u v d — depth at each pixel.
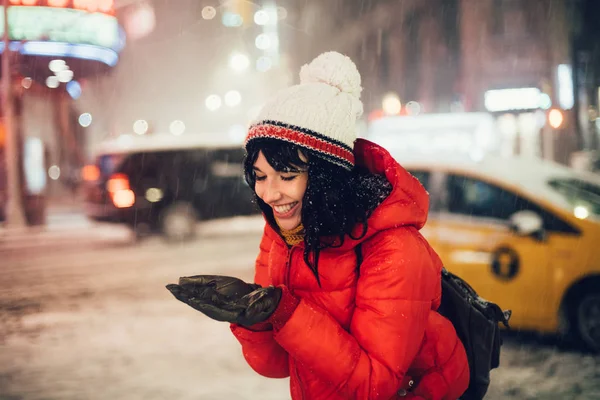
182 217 12.76
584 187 5.70
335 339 1.45
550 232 5.28
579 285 5.16
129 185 12.66
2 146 19.92
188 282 1.42
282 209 1.58
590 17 21.59
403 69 34.97
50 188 31.89
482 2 27.12
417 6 34.19
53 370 5.10
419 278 1.52
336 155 1.51
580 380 4.56
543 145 22.19
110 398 4.42
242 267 9.64
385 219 1.52
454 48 32.22
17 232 16.84
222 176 13.16
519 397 4.27
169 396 4.42
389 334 1.48
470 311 1.72
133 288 8.38
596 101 21.45
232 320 1.39
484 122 15.09
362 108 1.66
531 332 5.70
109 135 40.03
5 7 17.83
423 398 1.64
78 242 13.86
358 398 1.47
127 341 5.91
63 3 18.42
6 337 6.15
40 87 24.08
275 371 1.86
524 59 25.67
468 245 5.51
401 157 6.23
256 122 1.54
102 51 19.34
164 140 13.03
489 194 5.62
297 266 1.64
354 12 38.31
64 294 8.14
